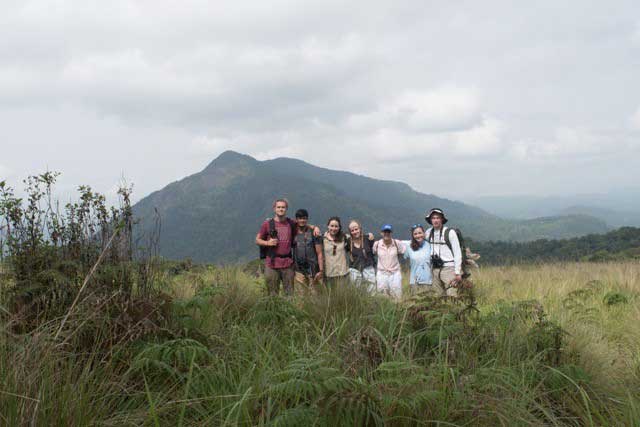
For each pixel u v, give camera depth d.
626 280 8.45
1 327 2.29
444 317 3.33
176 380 2.64
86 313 2.79
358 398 2.23
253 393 2.45
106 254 3.56
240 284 5.32
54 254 3.35
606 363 3.31
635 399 2.67
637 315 5.10
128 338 2.82
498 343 3.33
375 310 4.12
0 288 3.00
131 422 2.14
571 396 2.79
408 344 3.13
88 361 2.46
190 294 4.62
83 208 3.64
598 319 5.27
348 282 5.00
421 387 2.48
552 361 3.13
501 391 2.62
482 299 6.68
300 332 3.56
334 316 3.98
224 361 2.89
